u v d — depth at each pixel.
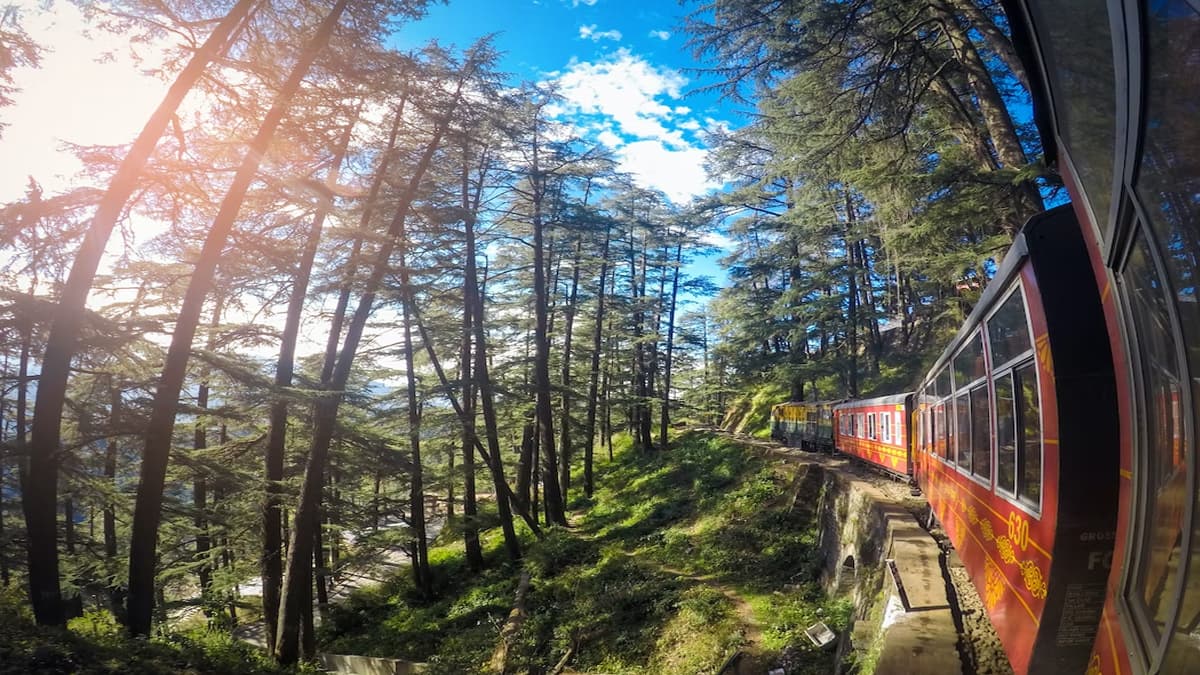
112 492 12.17
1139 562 2.40
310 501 12.97
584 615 15.91
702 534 20.00
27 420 13.99
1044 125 3.21
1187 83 1.63
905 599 8.70
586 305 32.12
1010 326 5.28
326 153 14.14
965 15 11.22
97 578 13.22
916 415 13.72
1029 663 4.51
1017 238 4.82
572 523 27.05
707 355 38.78
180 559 15.84
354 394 12.88
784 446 30.00
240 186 10.27
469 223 17.86
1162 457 2.14
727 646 12.49
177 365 9.78
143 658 8.24
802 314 26.94
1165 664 2.02
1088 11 2.34
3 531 11.76
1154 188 1.87
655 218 33.47
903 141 12.20
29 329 8.71
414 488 21.52
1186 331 1.77
